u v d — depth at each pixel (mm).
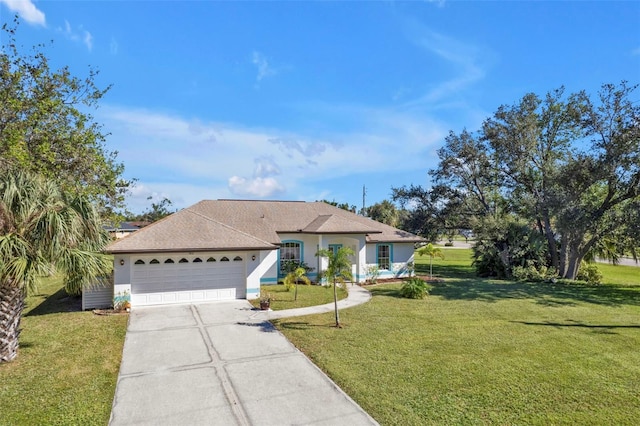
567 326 11539
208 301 15055
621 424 5684
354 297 16188
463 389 6875
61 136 17234
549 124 25219
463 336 10320
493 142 25375
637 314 13359
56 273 8148
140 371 7812
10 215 7488
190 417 5891
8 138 14852
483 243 24297
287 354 8859
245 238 15859
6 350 8180
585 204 22547
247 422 5738
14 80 15688
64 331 10703
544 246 23328
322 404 6312
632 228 19031
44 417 5820
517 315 12992
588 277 22781
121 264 13633
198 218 16781
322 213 23984
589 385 7117
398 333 10578
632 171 19922
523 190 25844
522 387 6988
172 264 14672
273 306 14227
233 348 9312
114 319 12211
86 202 8883
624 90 19875
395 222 57312
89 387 6973
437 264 34125
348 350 9086
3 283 7953
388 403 6316
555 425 5641
